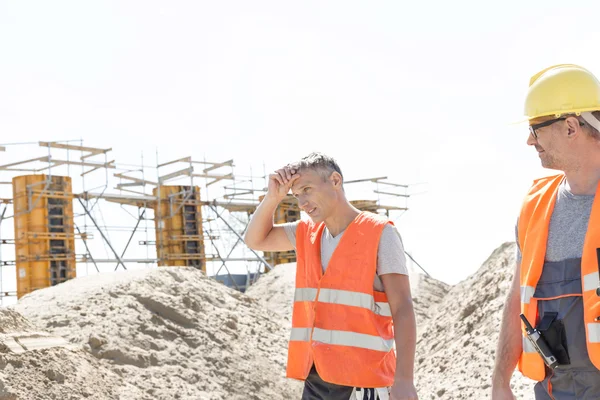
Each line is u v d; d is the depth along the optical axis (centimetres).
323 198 298
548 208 219
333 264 293
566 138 211
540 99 215
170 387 788
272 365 1016
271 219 328
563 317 207
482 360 765
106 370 755
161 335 918
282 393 939
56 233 2664
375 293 289
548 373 215
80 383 671
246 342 1056
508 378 235
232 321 1091
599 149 210
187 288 1162
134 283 1058
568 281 208
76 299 959
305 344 306
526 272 221
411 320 277
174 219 3328
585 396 202
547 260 216
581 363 203
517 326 237
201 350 930
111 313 916
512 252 1036
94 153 2911
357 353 282
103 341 813
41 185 2716
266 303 2186
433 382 818
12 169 2823
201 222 3406
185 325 996
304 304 310
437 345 987
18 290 2655
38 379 629
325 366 287
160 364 837
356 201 3700
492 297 953
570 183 216
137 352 833
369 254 283
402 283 282
